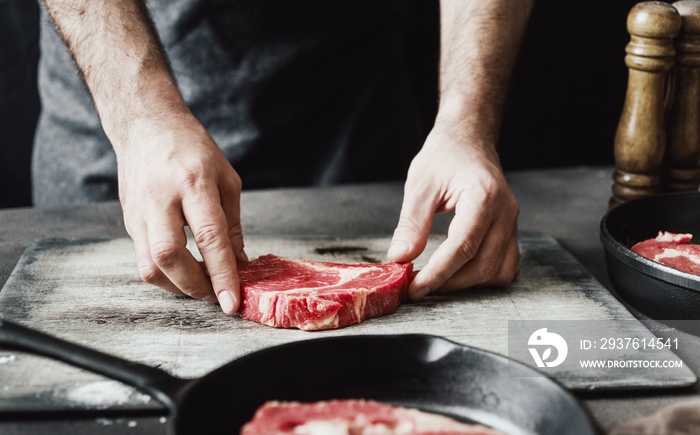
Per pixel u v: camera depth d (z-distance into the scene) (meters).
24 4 2.56
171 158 1.14
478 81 1.46
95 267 1.30
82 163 2.07
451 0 1.67
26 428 0.82
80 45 1.39
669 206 1.31
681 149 1.43
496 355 0.83
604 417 0.85
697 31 1.35
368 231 1.57
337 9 1.94
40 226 1.57
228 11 1.86
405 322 1.10
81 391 0.87
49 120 2.12
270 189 1.86
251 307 1.09
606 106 2.82
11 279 1.23
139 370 0.79
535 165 2.94
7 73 2.64
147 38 1.39
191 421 0.74
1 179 2.79
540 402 0.79
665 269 1.00
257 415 0.75
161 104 1.27
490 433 0.73
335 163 2.07
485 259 1.19
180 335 1.04
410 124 2.23
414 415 0.76
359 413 0.76
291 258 1.37
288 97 1.97
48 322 1.08
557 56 2.73
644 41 1.33
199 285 1.11
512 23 1.59
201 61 1.91
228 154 1.98
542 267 1.33
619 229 1.25
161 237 1.08
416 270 1.30
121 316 1.10
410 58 2.78
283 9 1.89
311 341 0.86
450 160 1.24
